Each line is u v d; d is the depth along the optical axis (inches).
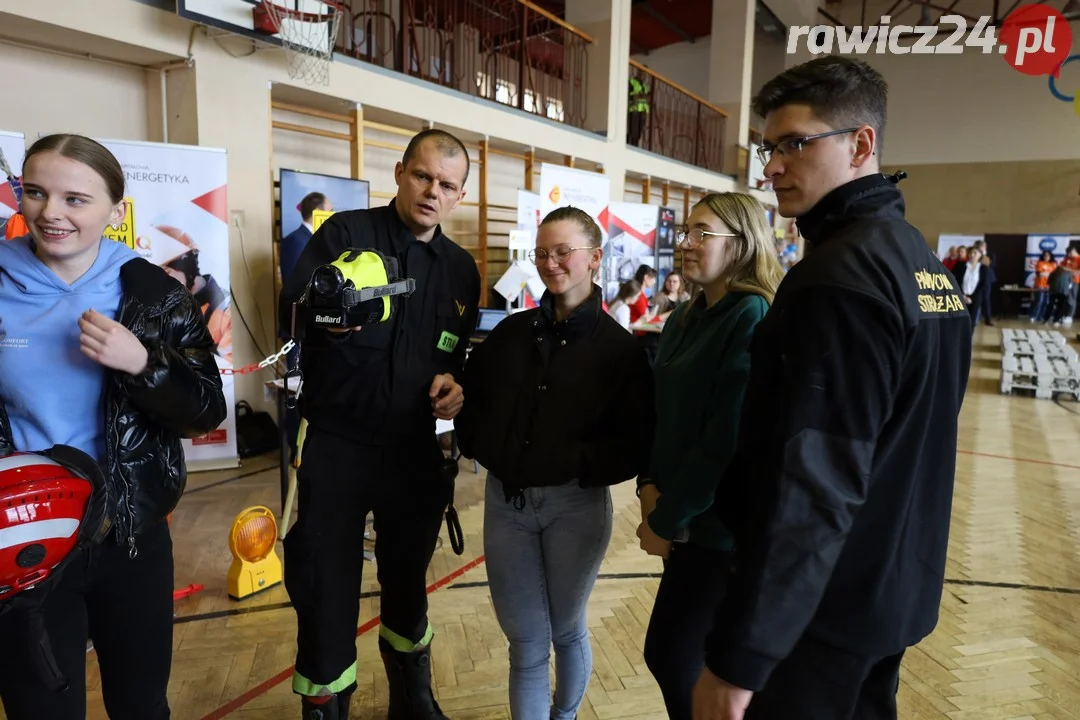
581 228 58.4
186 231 150.5
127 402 45.1
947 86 563.2
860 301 31.2
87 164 42.1
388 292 53.3
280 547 117.2
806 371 31.9
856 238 33.7
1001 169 558.3
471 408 64.7
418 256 62.5
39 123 149.3
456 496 148.6
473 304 68.1
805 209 38.2
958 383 37.2
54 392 44.4
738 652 31.8
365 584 107.0
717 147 458.0
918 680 85.2
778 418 33.4
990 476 172.7
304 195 173.0
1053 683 85.3
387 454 62.2
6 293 43.8
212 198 152.4
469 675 84.4
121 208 45.9
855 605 34.4
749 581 32.1
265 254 178.4
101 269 45.3
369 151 227.0
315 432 62.2
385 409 61.0
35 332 43.8
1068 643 94.8
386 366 60.8
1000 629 98.1
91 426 46.1
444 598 103.9
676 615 53.7
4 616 41.0
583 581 60.8
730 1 449.7
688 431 54.6
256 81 170.7
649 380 60.2
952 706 80.3
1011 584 112.5
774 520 31.6
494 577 62.5
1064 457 190.7
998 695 82.6
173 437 48.9
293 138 202.8
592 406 58.6
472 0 285.7
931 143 575.2
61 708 44.4
